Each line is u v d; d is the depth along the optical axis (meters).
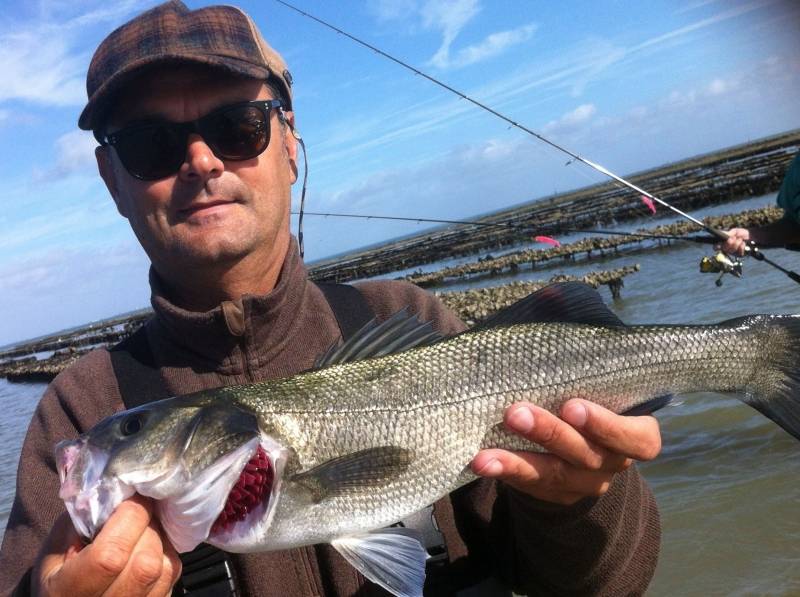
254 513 0.54
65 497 0.51
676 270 4.30
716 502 1.34
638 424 0.52
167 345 0.61
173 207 0.58
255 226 0.60
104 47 0.61
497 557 0.61
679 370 0.64
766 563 1.13
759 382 0.66
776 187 7.93
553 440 0.51
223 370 0.60
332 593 0.55
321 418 0.58
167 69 0.57
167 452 0.53
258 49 0.61
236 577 0.55
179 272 0.60
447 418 0.59
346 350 0.61
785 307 2.56
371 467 0.57
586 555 0.56
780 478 1.37
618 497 0.56
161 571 0.47
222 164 0.58
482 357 0.61
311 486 0.55
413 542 0.55
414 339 0.62
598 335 0.63
